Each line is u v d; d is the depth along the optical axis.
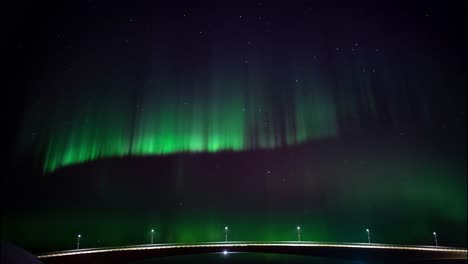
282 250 49.22
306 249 48.16
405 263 45.09
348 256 46.78
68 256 37.66
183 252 48.16
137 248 44.41
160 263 43.41
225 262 44.75
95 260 39.91
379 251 46.06
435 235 59.75
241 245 49.62
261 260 46.88
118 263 42.03
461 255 44.69
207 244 50.53
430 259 44.56
